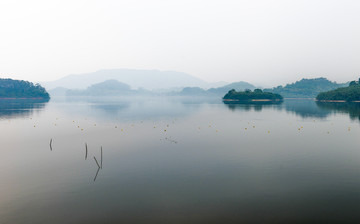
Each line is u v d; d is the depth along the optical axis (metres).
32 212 22.44
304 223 20.45
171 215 21.72
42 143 54.25
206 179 30.59
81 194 26.20
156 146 51.00
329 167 35.41
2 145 51.97
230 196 25.50
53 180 30.38
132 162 38.50
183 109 179.50
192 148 49.00
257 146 50.81
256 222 20.62
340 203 23.88
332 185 28.38
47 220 21.12
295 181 29.72
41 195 25.98
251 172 33.28
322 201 24.31
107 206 23.47
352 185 28.31
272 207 23.14
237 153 44.41
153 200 24.69
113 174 32.59
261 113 139.75
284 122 95.25
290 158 40.69
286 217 21.36
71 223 20.61
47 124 89.69
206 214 21.91
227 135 65.50
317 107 194.25
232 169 34.69
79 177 31.42
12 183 29.33
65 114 133.38
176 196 25.58
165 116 123.19
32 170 34.31
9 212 22.44
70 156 42.38
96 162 37.72
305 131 72.06
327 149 47.56
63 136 63.94
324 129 75.81
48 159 40.28
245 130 74.88
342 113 135.00
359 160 39.22
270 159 40.12
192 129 77.44
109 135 65.62
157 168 35.25
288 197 25.23
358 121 96.38
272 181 29.77
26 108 182.25
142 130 75.25
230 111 156.88
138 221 20.81
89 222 20.77
